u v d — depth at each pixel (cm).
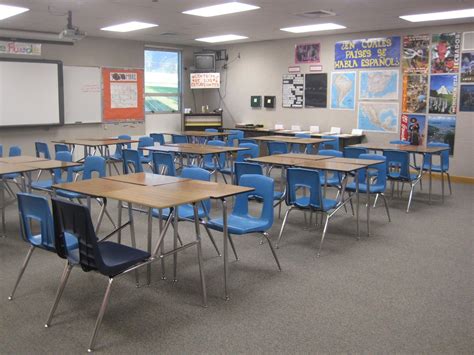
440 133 874
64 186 365
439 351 275
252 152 686
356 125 984
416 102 897
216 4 680
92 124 1061
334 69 1004
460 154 856
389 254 451
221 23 855
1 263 417
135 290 361
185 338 289
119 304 336
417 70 889
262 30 945
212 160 748
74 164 528
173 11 737
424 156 736
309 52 1040
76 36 718
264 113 1147
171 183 380
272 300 344
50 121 984
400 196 723
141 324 306
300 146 820
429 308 332
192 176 439
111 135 1096
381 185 564
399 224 563
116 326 304
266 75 1128
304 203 454
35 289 362
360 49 959
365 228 544
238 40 1115
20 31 914
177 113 1234
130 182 384
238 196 416
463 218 595
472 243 488
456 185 827
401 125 921
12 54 925
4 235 497
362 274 398
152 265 412
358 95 973
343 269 409
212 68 1195
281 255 443
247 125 1150
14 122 941
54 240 304
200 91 1272
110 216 573
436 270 408
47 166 509
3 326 303
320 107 1038
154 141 920
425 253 455
